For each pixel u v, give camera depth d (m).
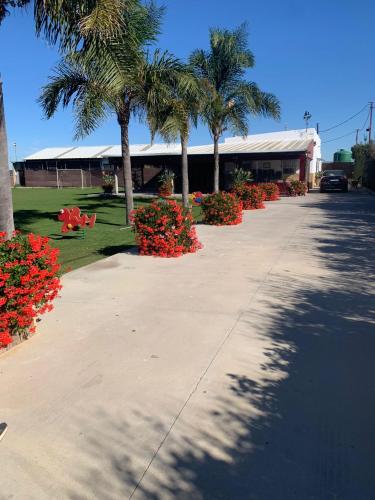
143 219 8.13
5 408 3.02
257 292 5.61
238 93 19.22
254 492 2.21
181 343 4.03
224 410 2.93
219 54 18.91
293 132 38.38
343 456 2.45
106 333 4.31
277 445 2.56
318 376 3.36
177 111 12.95
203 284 6.06
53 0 6.11
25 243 4.04
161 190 27.22
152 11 11.42
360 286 5.80
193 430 2.72
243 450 2.52
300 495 2.18
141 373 3.47
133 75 8.03
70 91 12.72
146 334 4.27
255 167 28.88
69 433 2.72
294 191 25.86
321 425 2.74
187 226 8.30
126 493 2.23
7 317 3.79
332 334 4.16
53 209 20.36
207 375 3.41
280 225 12.48
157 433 2.70
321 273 6.55
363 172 37.66
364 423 2.75
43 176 46.84
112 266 7.32
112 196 28.30
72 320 4.70
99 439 2.66
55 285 4.21
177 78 12.62
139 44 10.99
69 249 9.84
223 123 20.23
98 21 6.17
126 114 13.21
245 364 3.58
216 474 2.34
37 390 3.25
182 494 2.21
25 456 2.52
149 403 3.04
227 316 4.73
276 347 3.90
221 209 12.50
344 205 19.17
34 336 4.27
